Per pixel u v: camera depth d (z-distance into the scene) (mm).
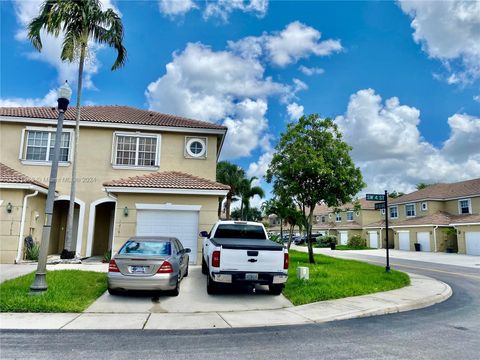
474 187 34844
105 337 5648
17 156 16750
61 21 14398
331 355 4953
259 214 54188
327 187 16906
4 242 13805
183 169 17625
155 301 8312
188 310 7602
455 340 5734
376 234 42750
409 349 5246
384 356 4926
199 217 14305
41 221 16141
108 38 15539
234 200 39094
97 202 16844
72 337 5605
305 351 5125
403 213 41844
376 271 14344
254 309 7820
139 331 6043
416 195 41031
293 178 17172
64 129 17219
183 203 14281
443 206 37469
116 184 13844
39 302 7289
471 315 7695
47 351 4918
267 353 5016
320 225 56125
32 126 17031
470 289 11633
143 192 13961
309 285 10117
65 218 18141
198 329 6246
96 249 17812
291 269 13734
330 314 7418
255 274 8492
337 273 13016
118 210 13914
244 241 9562
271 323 6719
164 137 17828
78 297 8102
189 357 4801
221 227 10969
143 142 17734
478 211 33000
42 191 15062
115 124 17297
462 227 31156
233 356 4867
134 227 13875
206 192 14211
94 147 17312
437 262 22266
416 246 35344
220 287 10125
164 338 5672
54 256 16219
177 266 8891
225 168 37531
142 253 8906
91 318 6785
